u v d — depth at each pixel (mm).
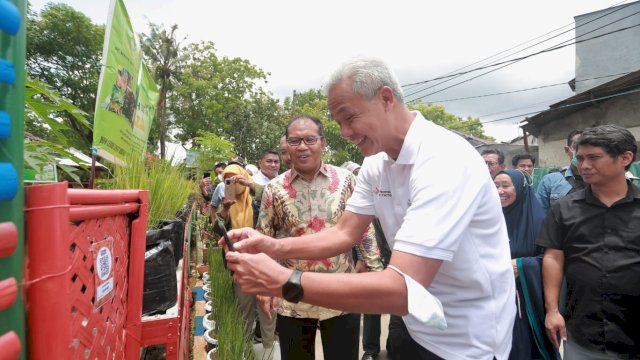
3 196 547
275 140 30328
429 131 1297
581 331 1987
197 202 8016
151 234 1626
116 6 1983
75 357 798
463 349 1340
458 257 1276
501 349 1368
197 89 27531
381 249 3873
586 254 1981
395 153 1411
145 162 2496
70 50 20391
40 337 660
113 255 1065
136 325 1268
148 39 27391
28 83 1369
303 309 2289
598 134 1942
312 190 2465
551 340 2162
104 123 1936
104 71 1893
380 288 1062
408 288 1059
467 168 1222
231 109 29406
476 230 1292
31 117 1569
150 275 1530
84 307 850
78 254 821
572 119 12781
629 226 1886
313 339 2381
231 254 1168
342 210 2486
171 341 1502
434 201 1161
